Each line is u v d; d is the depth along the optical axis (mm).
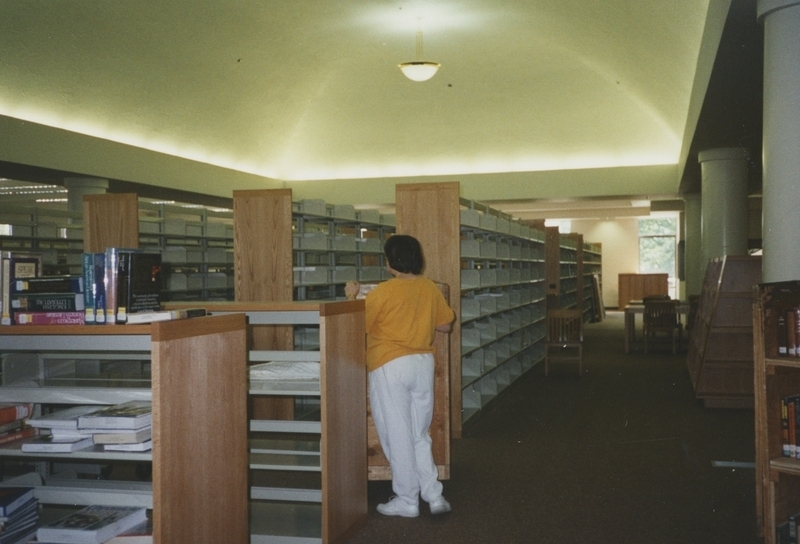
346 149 15078
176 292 9148
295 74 12234
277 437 5836
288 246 6375
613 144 13945
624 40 8586
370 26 10203
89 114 9906
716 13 5336
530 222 11469
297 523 3609
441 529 3797
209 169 12922
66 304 2541
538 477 4809
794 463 3318
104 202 7816
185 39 9617
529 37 10773
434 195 6090
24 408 2748
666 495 4367
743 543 3551
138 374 3705
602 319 20828
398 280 3881
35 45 8281
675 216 24719
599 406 7469
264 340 6141
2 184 13547
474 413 6590
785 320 3438
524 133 14148
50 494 2725
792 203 4266
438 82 12930
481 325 7406
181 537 2414
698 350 8094
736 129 8820
